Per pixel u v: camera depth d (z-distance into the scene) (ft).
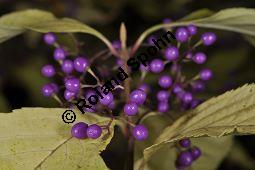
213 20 0.68
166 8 1.34
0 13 1.33
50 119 0.59
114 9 1.34
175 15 1.34
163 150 0.72
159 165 0.72
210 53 1.18
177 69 0.67
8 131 0.58
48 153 0.57
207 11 0.71
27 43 1.27
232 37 1.22
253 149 1.07
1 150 0.57
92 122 0.59
